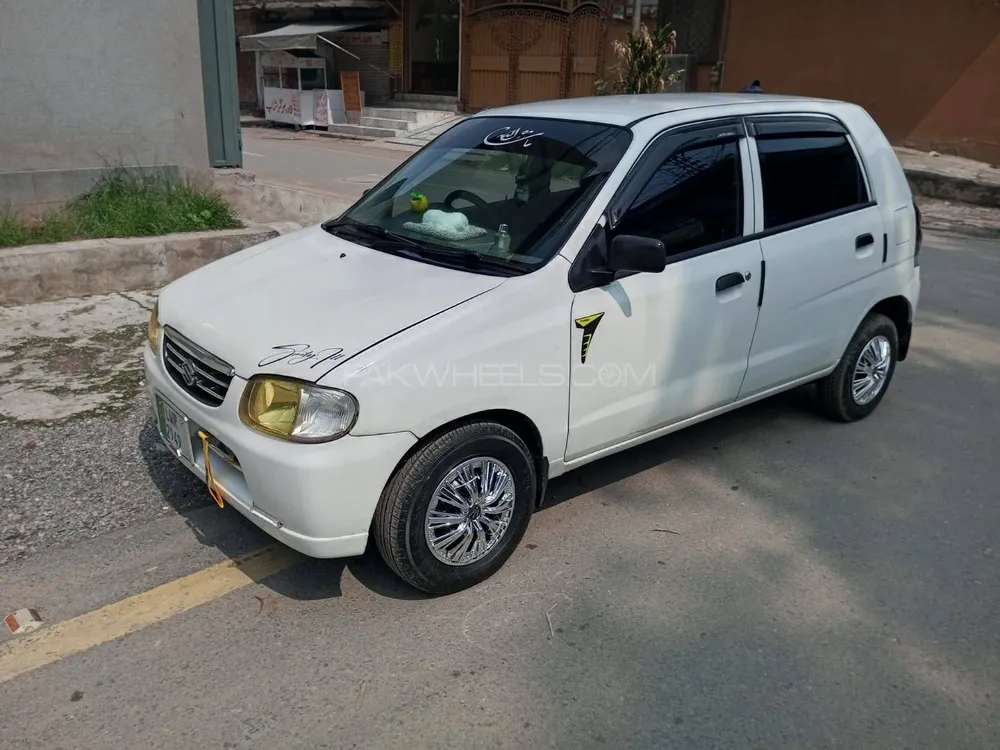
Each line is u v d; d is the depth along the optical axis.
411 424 2.79
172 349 3.24
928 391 5.39
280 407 2.74
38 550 3.30
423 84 21.92
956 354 6.09
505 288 3.07
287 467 2.68
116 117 7.30
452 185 3.87
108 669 2.72
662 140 3.59
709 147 3.77
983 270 8.58
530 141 3.80
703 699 2.68
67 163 7.12
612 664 2.82
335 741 2.47
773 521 3.76
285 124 23.62
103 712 2.54
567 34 18.03
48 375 4.87
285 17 24.34
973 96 13.17
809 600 3.20
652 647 2.91
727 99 4.13
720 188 3.78
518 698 2.66
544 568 3.35
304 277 3.32
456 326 2.90
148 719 2.53
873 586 3.30
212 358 2.97
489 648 2.88
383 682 2.71
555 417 3.25
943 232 10.57
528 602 3.13
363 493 2.77
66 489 3.71
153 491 3.75
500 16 19.05
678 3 16.17
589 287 3.26
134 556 3.30
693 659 2.86
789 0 14.62
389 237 3.64
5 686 2.63
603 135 3.61
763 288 3.91
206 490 3.78
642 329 3.44
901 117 13.95
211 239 6.82
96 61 7.05
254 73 26.16
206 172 7.99
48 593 3.06
